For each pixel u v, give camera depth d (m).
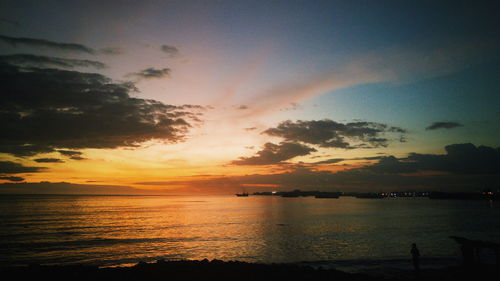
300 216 105.19
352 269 29.53
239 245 46.56
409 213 118.44
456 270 26.58
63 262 35.50
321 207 177.75
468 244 24.52
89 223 83.50
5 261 36.19
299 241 49.81
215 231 64.50
